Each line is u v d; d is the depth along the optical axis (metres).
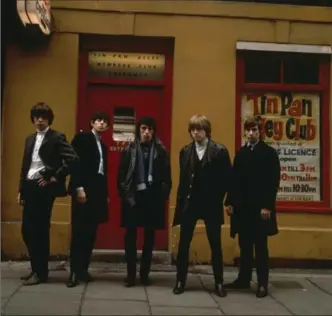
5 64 7.88
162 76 8.31
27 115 7.89
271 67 8.30
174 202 7.96
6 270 7.19
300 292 6.63
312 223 8.10
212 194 6.26
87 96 8.23
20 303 5.67
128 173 6.44
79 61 8.20
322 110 8.28
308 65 8.32
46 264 6.54
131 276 6.55
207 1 8.11
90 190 6.45
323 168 8.24
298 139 8.29
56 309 5.50
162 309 5.65
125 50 8.30
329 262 8.03
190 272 7.50
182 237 6.35
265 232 6.37
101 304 5.74
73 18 8.02
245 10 8.13
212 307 5.81
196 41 8.10
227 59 8.11
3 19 7.76
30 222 6.31
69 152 6.22
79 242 6.52
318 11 8.21
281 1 8.20
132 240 6.57
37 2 6.82
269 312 5.71
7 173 7.81
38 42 7.96
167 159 6.55
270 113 8.29
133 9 8.06
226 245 7.94
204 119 6.35
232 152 8.01
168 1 8.09
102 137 8.26
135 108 8.30
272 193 6.36
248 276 6.71
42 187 6.23
